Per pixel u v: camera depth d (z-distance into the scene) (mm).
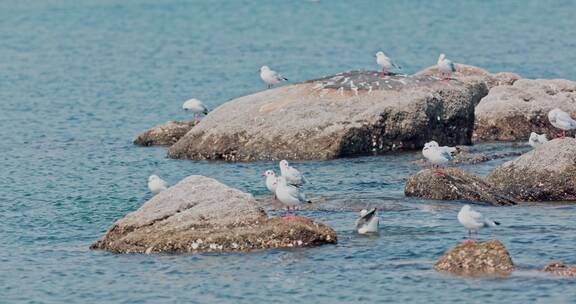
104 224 32281
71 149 45375
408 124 42406
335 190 35594
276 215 31547
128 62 76812
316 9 110938
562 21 94812
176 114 54938
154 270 26703
